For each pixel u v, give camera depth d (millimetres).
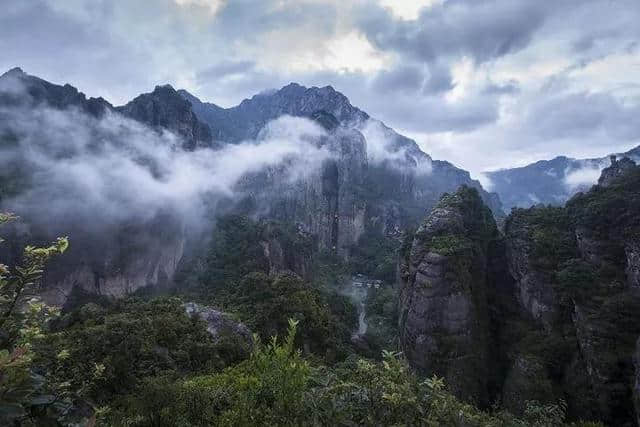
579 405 43500
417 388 7777
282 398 7465
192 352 39219
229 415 8547
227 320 49781
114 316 46531
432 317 54906
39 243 84562
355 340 71000
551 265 53875
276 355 8070
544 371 47031
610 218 50688
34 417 4613
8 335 4543
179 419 14203
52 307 4934
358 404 7531
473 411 14336
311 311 63312
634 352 40906
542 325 52688
